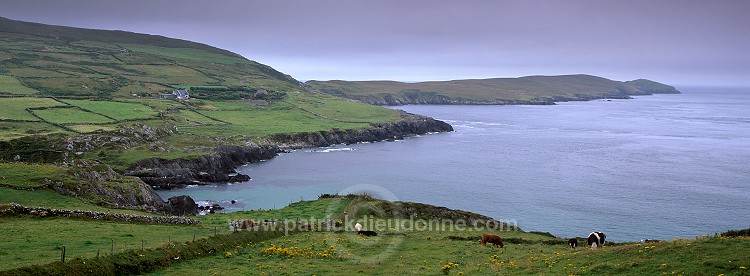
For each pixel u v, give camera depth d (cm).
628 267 3438
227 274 3647
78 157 13088
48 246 3938
